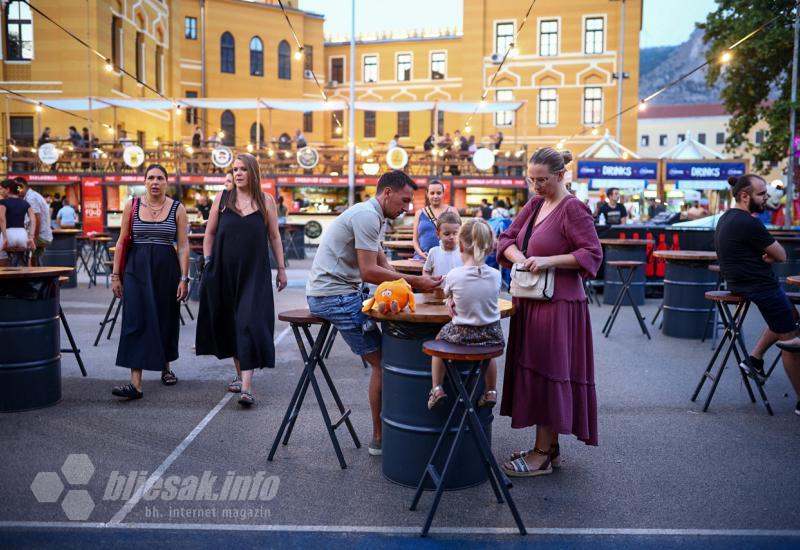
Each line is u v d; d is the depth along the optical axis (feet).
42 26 100.22
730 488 13.93
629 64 126.11
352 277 15.17
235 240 18.92
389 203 14.84
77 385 21.47
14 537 11.73
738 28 89.76
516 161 94.27
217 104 93.04
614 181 69.41
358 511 12.75
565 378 13.85
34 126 102.27
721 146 271.28
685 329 30.48
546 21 128.36
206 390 20.98
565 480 14.33
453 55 147.95
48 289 18.92
